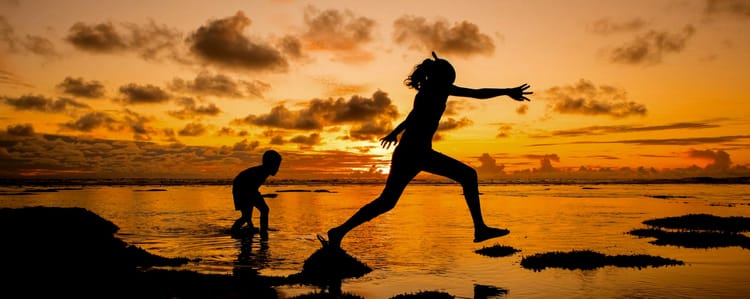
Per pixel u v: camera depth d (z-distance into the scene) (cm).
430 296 688
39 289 698
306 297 680
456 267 932
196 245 1190
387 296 704
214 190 4928
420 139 657
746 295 701
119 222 1714
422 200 3331
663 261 973
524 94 643
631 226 1662
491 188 6712
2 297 659
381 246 1203
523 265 948
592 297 695
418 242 1270
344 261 862
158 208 2381
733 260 1004
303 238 1317
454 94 655
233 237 1335
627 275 850
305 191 5278
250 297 687
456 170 665
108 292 699
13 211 1089
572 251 1049
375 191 5256
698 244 1229
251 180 1423
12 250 832
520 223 1764
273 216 2003
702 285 769
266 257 1025
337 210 2347
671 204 2931
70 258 838
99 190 4712
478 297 699
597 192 5047
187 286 737
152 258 967
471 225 1678
